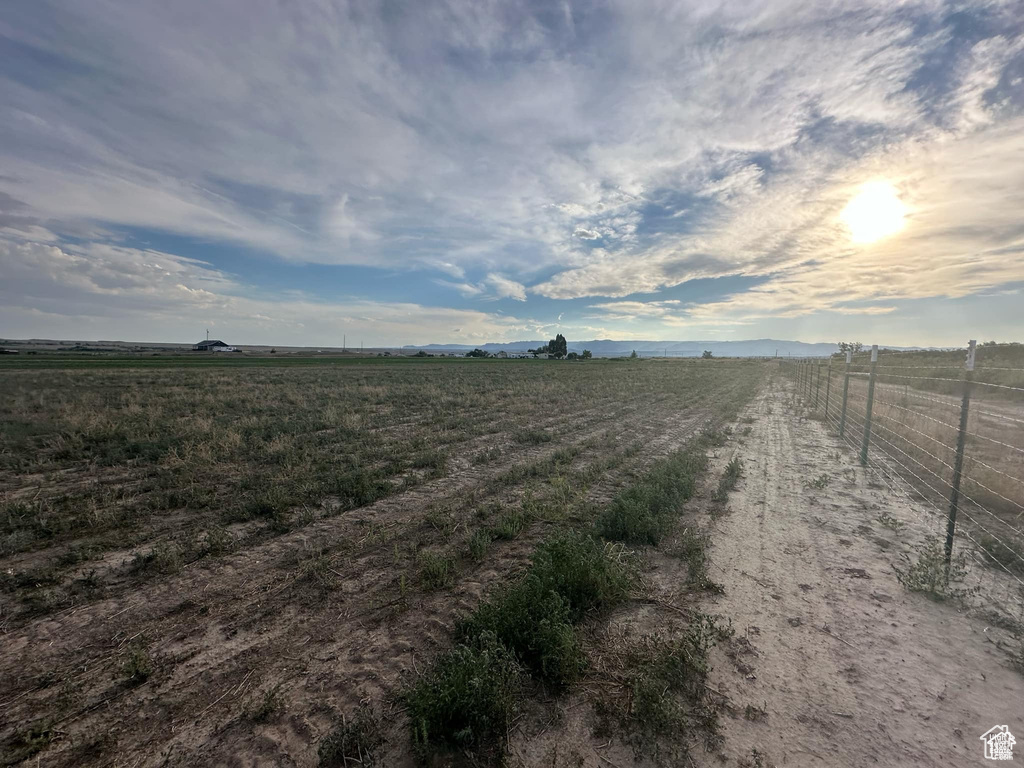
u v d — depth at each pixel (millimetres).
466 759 2713
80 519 6324
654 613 4223
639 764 2686
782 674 3412
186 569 5082
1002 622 4004
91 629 4020
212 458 9289
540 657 3430
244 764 2721
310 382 28359
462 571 5051
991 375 23062
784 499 7512
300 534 6047
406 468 9359
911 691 3234
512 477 8422
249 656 3670
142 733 2941
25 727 2979
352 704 3148
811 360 31391
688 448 10930
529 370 48500
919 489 7938
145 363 53594
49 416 13531
